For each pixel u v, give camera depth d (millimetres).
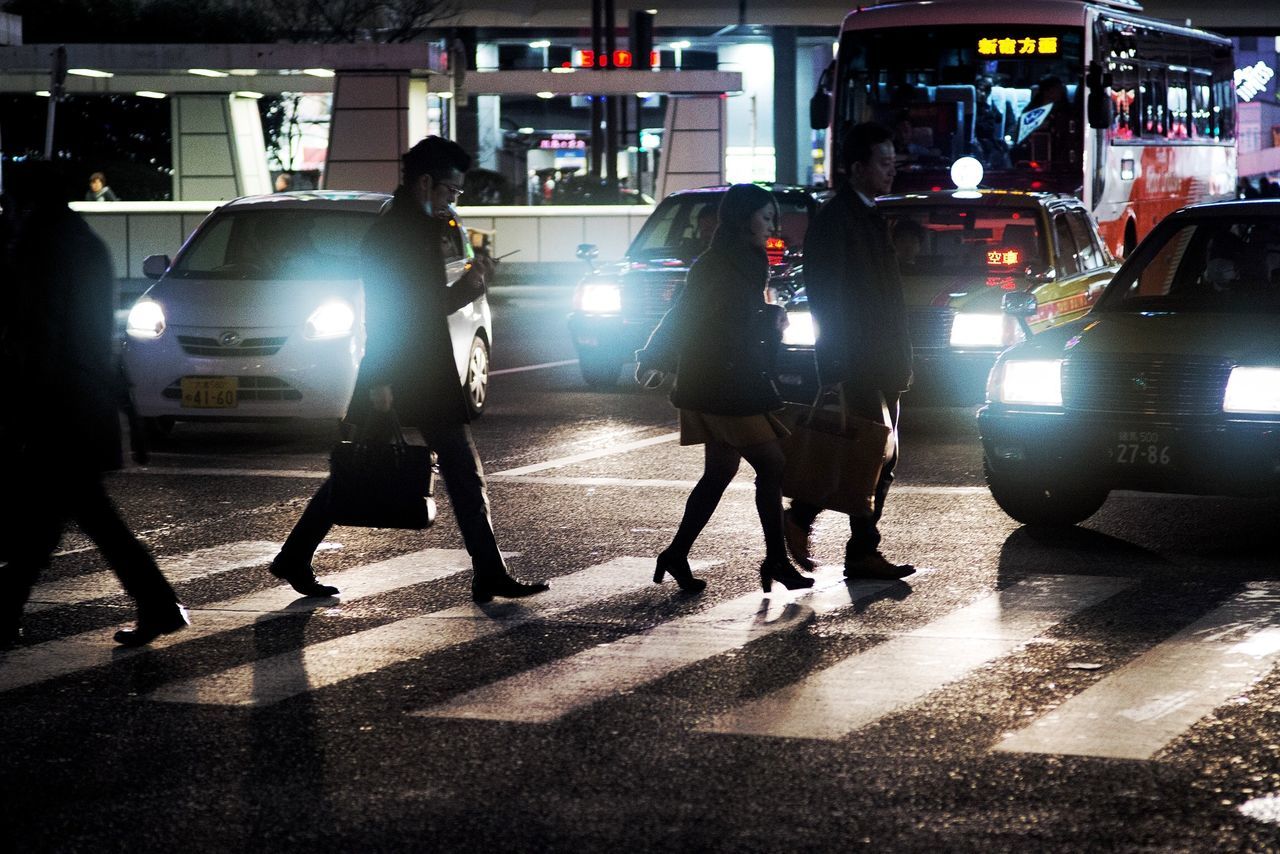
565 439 16109
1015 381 10969
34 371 8273
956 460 14562
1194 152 30859
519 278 44656
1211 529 11398
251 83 42594
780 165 77625
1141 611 8953
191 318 15406
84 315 8258
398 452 9242
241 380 15250
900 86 25469
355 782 6336
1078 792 6105
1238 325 10586
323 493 9383
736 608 9164
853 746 6664
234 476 13977
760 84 85438
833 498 9477
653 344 9414
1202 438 10227
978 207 16938
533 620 8938
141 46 39281
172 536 11453
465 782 6312
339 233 16531
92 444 8320
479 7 68812
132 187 46594
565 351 25688
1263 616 8812
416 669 7961
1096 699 7277
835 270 9344
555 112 81812
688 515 9578
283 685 7711
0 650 8430
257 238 16531
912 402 15812
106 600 9562
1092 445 10586
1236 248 11719
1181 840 5637
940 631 8562
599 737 6844
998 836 5684
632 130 61719
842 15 69875
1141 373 10461
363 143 41219
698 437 9461
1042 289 15961
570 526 11750
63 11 46156
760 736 6816
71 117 48000
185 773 6473
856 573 9836
